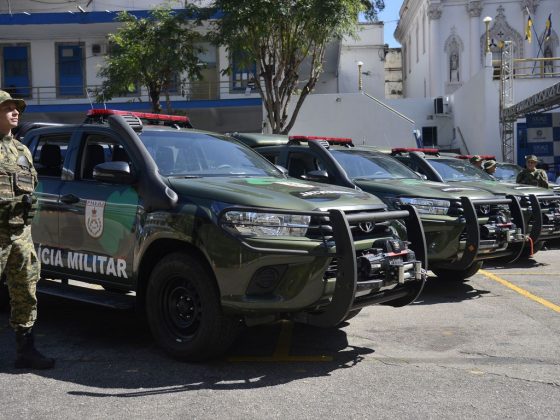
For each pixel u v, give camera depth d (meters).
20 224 4.44
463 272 8.16
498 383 4.41
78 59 25.88
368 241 4.84
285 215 4.47
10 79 25.95
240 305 4.43
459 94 26.22
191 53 20.06
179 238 4.70
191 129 6.36
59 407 3.95
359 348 5.34
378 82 34.38
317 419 3.75
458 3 33.16
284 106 18.14
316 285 4.48
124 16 20.31
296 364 4.88
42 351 5.25
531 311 6.71
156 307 4.95
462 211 7.29
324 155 8.10
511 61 21.20
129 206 5.14
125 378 4.52
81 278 5.64
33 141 6.47
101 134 5.71
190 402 4.04
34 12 26.55
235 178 5.43
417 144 23.52
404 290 5.30
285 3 16.27
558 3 32.03
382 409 3.92
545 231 9.75
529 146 19.64
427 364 4.87
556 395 4.17
